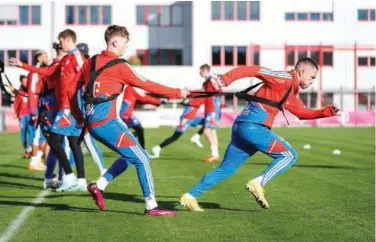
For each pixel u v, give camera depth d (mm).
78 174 9750
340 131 31781
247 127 7496
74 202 8602
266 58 45125
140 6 45844
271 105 7457
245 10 45000
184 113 15680
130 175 11969
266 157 16266
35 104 12516
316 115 7742
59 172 10164
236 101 43656
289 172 12391
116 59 7289
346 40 44938
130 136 7367
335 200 8719
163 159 15680
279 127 38031
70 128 9609
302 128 36219
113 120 7316
